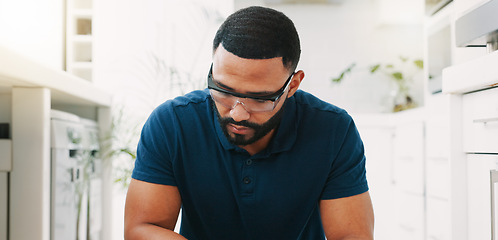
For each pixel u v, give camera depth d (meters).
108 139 2.27
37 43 2.20
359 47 4.56
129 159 2.41
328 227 1.14
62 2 2.25
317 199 1.16
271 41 0.86
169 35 3.01
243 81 0.87
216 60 0.90
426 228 2.68
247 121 0.92
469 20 1.54
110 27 2.83
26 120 1.44
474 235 1.47
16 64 1.24
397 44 4.54
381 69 4.52
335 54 4.57
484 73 1.28
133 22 2.87
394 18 4.20
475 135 1.45
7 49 1.19
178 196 1.14
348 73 4.55
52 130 1.60
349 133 1.16
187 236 1.22
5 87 1.45
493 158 1.35
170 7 3.00
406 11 4.19
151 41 2.95
